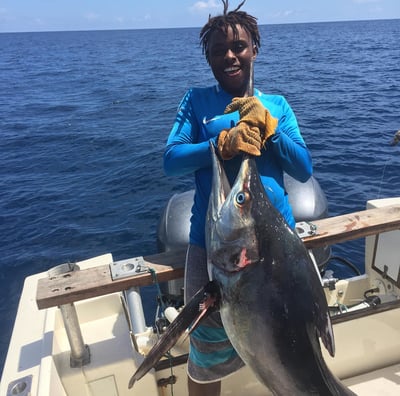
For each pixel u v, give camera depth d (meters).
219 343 2.05
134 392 2.28
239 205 1.60
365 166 9.18
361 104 16.39
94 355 2.25
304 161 1.94
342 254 5.83
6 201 8.70
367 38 74.06
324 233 2.27
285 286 1.62
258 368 1.69
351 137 11.56
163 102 20.05
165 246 4.05
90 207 8.16
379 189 7.98
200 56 49.72
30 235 7.23
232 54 1.95
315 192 4.32
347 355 2.57
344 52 43.97
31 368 2.03
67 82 30.39
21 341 2.22
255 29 2.02
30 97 23.97
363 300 2.96
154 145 12.20
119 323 2.48
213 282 1.70
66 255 6.56
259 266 1.61
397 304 2.53
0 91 27.05
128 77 31.55
